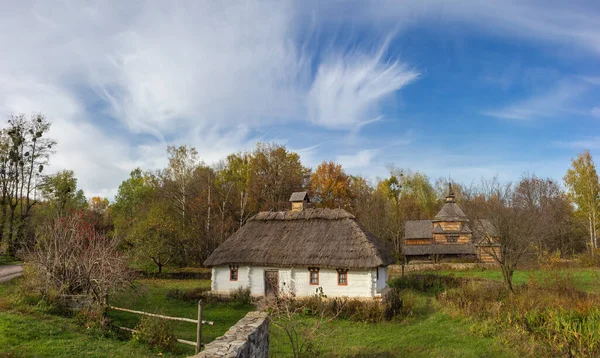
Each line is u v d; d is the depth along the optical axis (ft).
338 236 77.10
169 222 112.27
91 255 50.70
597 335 40.63
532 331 47.34
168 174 144.66
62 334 37.14
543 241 104.12
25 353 30.73
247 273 78.02
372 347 45.09
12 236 115.96
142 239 108.68
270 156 173.58
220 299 74.90
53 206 124.16
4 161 117.29
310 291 73.72
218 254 81.66
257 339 31.73
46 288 48.16
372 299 68.59
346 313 61.36
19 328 35.99
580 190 153.07
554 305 52.49
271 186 169.07
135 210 138.62
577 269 93.35
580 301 52.11
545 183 151.74
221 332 50.21
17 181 120.47
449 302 64.59
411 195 225.56
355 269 70.85
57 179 127.54
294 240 79.46
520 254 69.92
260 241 82.02
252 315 36.60
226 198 153.07
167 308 66.44
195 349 39.91
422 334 50.31
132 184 156.04
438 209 221.05
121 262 53.52
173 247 115.24
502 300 61.41
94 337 38.52
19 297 47.88
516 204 74.59
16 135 119.34
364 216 171.32
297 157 181.06
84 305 46.96
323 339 47.85
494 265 123.65
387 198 209.15
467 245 150.82
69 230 56.29
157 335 39.47
